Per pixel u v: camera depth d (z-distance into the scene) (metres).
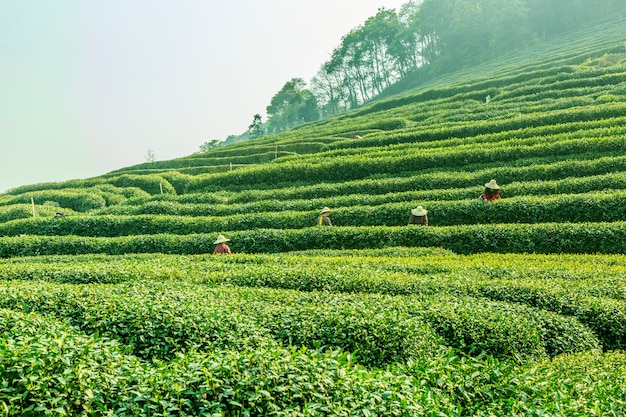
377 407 7.43
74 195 50.09
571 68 66.44
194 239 29.33
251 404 7.45
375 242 26.27
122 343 11.67
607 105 43.62
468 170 36.75
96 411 7.32
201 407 7.36
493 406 7.97
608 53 72.56
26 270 18.66
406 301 14.16
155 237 29.86
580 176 31.39
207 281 17.64
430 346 12.03
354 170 40.62
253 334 11.66
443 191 31.70
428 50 153.62
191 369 7.95
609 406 7.68
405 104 86.06
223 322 11.81
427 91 82.75
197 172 63.00
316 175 41.84
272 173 43.12
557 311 14.90
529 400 8.20
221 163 67.19
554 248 23.62
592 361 11.49
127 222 33.97
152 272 18.16
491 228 24.78
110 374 7.90
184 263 21.14
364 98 177.00
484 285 16.22
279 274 17.41
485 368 9.30
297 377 7.77
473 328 12.70
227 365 7.93
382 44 168.12
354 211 30.16
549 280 16.95
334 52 176.00
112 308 12.45
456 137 46.84
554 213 26.45
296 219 31.06
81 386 7.38
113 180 58.28
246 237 28.39
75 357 7.94
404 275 17.55
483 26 129.38
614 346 14.05
